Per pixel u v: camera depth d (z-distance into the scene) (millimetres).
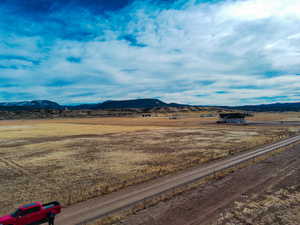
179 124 119438
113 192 19016
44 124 136125
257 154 33969
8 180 24500
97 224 13453
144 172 25672
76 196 18594
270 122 116875
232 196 17109
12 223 12234
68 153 40469
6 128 105000
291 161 28391
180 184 20453
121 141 55281
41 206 13570
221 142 49656
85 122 158625
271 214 13914
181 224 13062
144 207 15664
